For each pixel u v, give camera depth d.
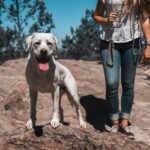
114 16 3.45
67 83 3.38
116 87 3.57
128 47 3.51
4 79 5.15
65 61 6.27
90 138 3.25
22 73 5.54
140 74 6.44
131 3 3.44
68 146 3.25
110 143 3.25
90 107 4.57
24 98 4.61
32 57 3.11
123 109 3.66
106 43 3.56
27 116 4.43
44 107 4.57
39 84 3.20
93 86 5.14
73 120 4.14
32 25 18.91
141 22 3.53
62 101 4.64
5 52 21.30
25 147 3.28
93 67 6.20
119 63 3.56
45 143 3.27
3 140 3.30
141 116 4.40
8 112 4.38
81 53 25.72
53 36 3.09
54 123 3.27
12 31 20.50
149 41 3.51
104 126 4.12
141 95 5.21
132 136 3.75
